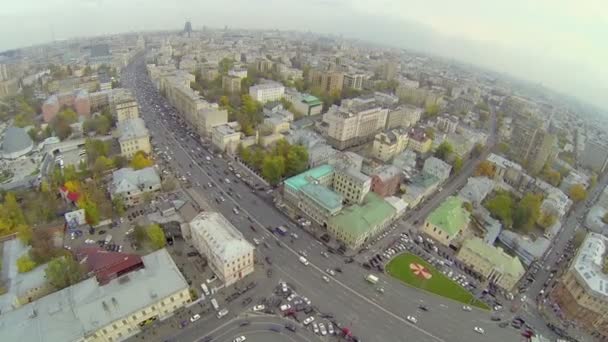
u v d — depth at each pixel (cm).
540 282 15962
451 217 18000
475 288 14912
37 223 16350
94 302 11000
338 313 12988
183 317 12175
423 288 14612
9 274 13025
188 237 15762
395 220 19150
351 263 15550
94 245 15125
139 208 17762
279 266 14938
